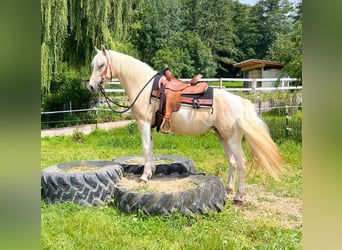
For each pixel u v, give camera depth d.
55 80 10.36
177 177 3.38
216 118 3.12
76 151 5.91
